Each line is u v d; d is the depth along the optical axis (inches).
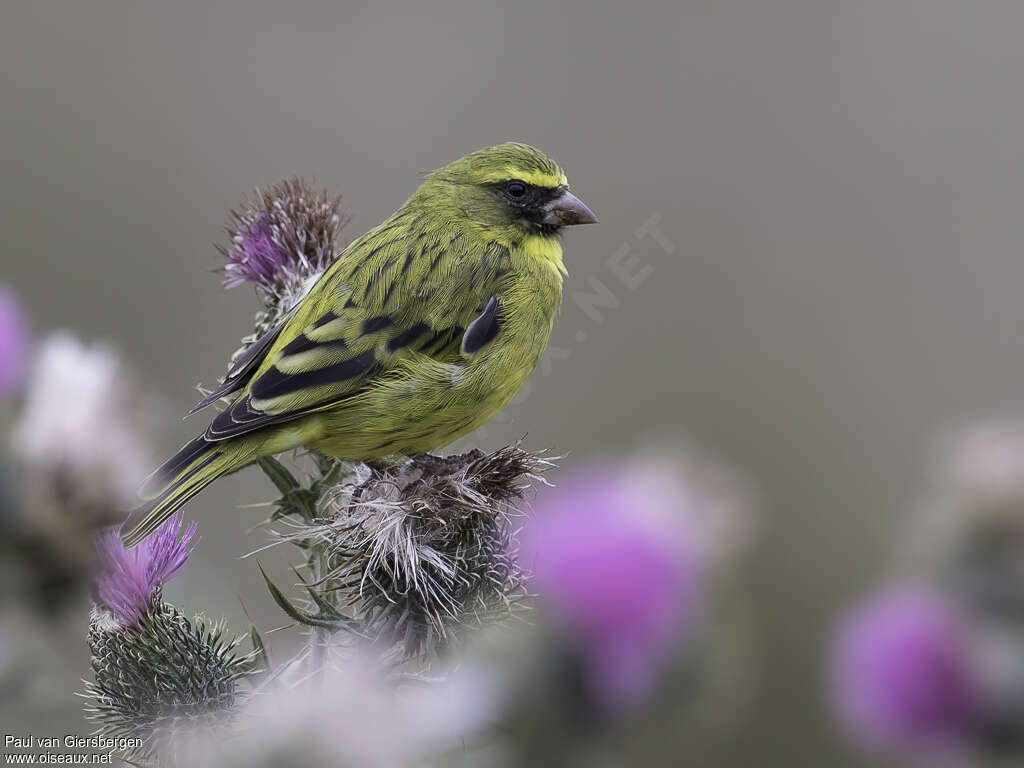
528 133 778.2
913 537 246.5
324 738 180.9
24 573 207.9
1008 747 221.5
